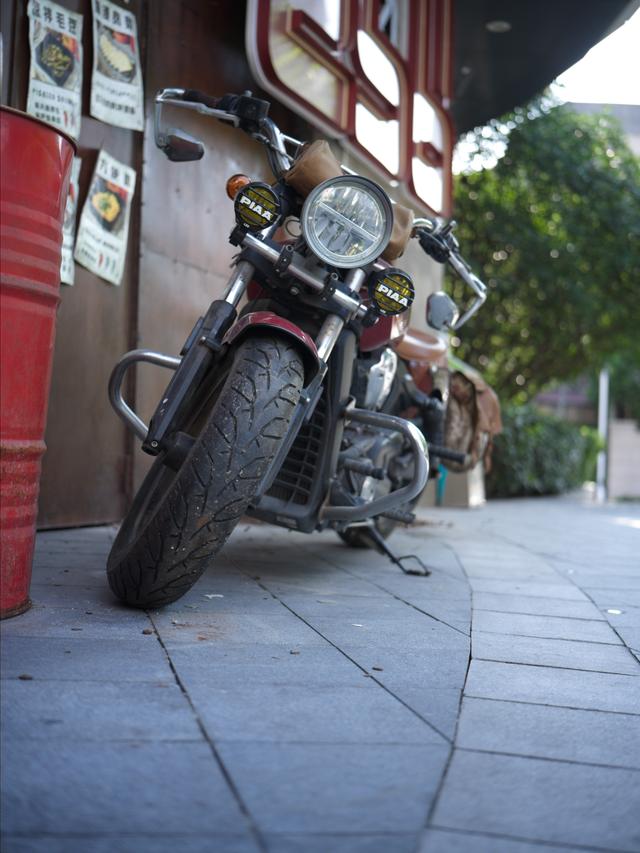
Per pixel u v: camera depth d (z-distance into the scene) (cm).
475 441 571
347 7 658
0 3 436
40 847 136
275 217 285
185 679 221
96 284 500
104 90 497
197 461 263
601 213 1523
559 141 1508
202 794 157
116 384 327
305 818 150
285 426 271
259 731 189
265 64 564
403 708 212
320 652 259
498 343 1712
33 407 262
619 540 698
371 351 359
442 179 903
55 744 175
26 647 238
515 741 195
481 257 1567
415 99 822
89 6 489
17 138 251
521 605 366
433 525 751
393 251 316
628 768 183
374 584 391
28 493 267
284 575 396
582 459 1767
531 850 145
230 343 287
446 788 166
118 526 512
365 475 379
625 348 1777
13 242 252
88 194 489
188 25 563
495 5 909
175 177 555
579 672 259
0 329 250
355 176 282
